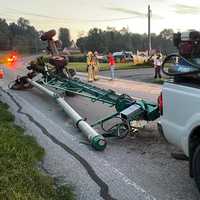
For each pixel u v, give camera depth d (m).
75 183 6.02
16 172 5.84
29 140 7.73
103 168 6.67
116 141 8.23
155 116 7.80
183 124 5.51
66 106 10.69
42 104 13.08
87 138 8.23
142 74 28.95
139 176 6.30
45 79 15.35
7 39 114.38
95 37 107.31
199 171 5.23
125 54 62.91
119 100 8.55
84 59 57.22
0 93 15.95
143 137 8.44
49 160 7.07
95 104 13.04
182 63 5.67
